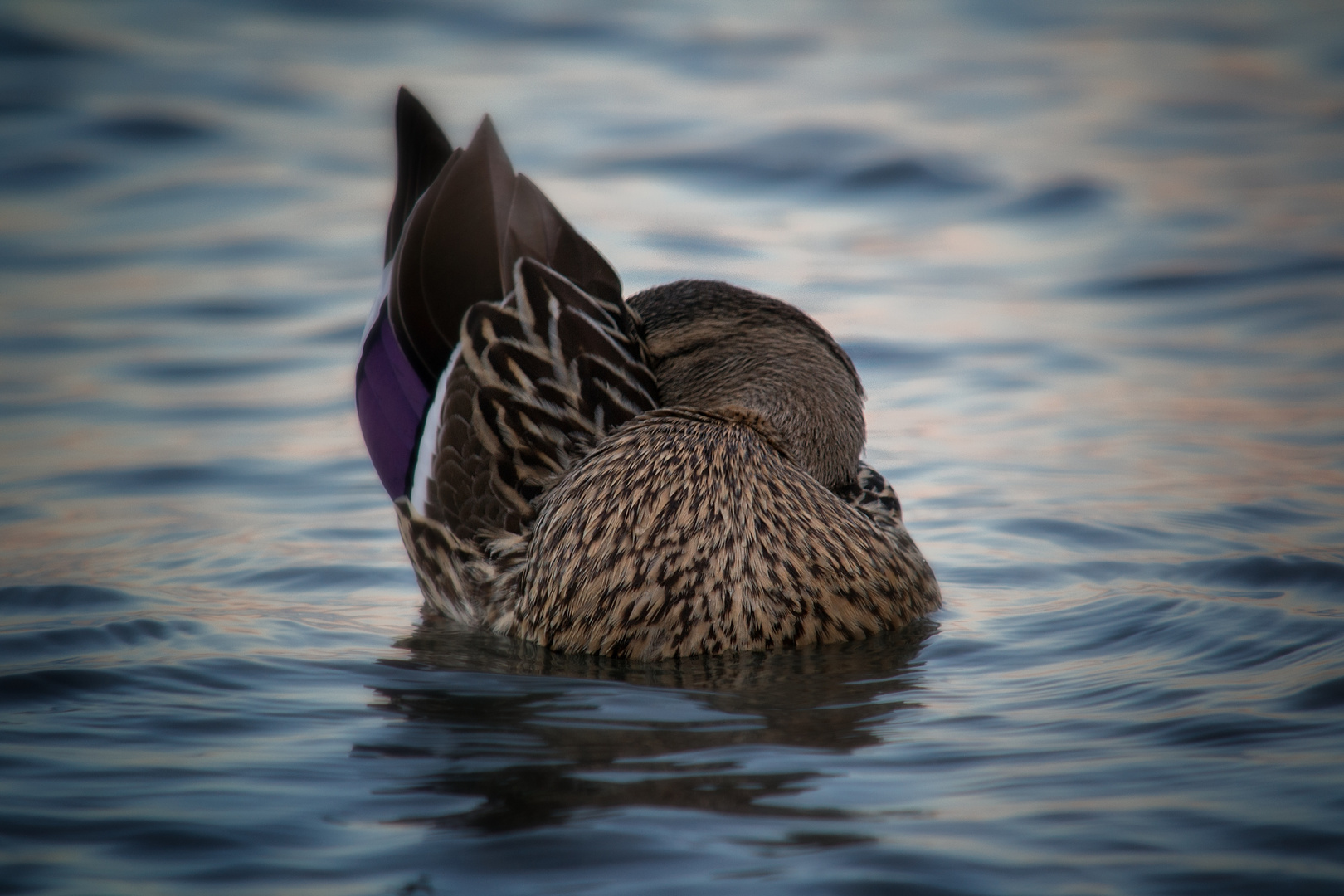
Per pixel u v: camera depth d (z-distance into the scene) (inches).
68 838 223.5
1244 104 964.6
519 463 365.4
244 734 271.3
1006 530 419.2
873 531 347.3
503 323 375.9
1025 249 729.6
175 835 224.4
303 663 318.3
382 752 261.7
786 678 307.4
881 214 772.6
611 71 1007.6
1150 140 892.6
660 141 863.1
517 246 390.3
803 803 235.3
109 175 822.5
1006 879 207.2
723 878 209.3
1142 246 725.3
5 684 294.8
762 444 343.6
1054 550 401.7
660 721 279.6
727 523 327.3
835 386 380.5
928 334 613.6
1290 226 743.1
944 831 222.8
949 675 306.7
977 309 649.0
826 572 331.0
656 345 394.6
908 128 894.4
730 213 764.6
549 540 340.8
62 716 278.4
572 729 275.1
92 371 580.1
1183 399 541.6
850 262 703.7
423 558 379.6
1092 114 937.5
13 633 329.7
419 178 443.8
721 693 297.4
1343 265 686.5
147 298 668.1
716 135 872.9
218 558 399.5
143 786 244.1
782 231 741.3
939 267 701.9
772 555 327.6
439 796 240.2
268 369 587.5
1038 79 1008.2
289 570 392.2
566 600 333.4
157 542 410.9
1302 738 255.9
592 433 367.2
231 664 314.0
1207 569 376.8
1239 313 639.1
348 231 759.1
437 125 448.1
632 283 637.9
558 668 319.0
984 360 586.6
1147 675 298.5
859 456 389.4
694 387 386.3
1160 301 657.6
